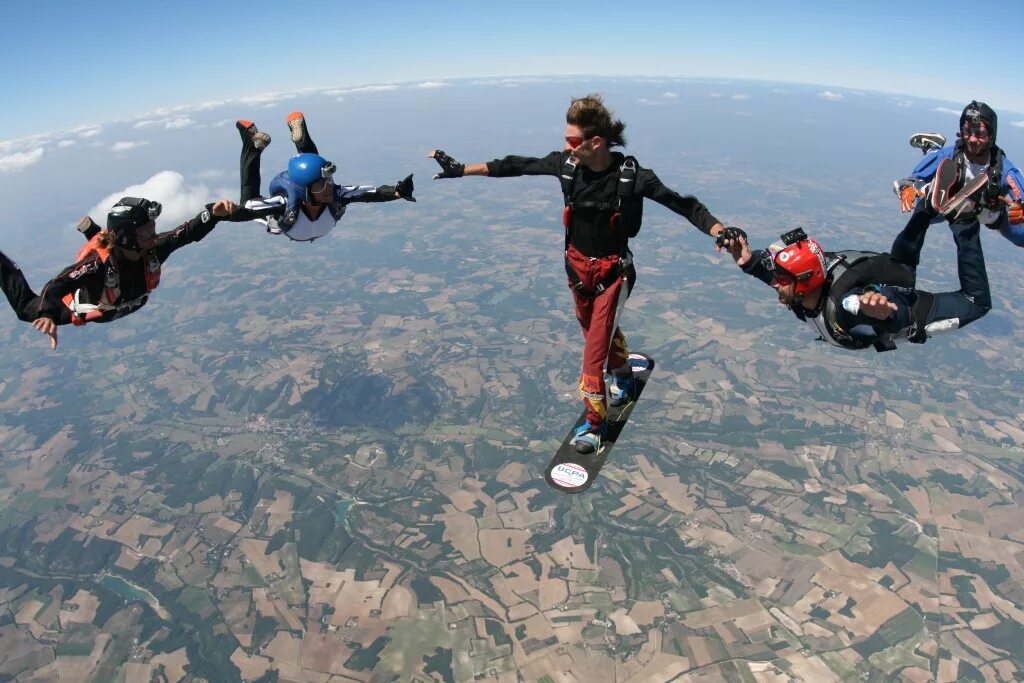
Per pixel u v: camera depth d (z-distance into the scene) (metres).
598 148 4.50
